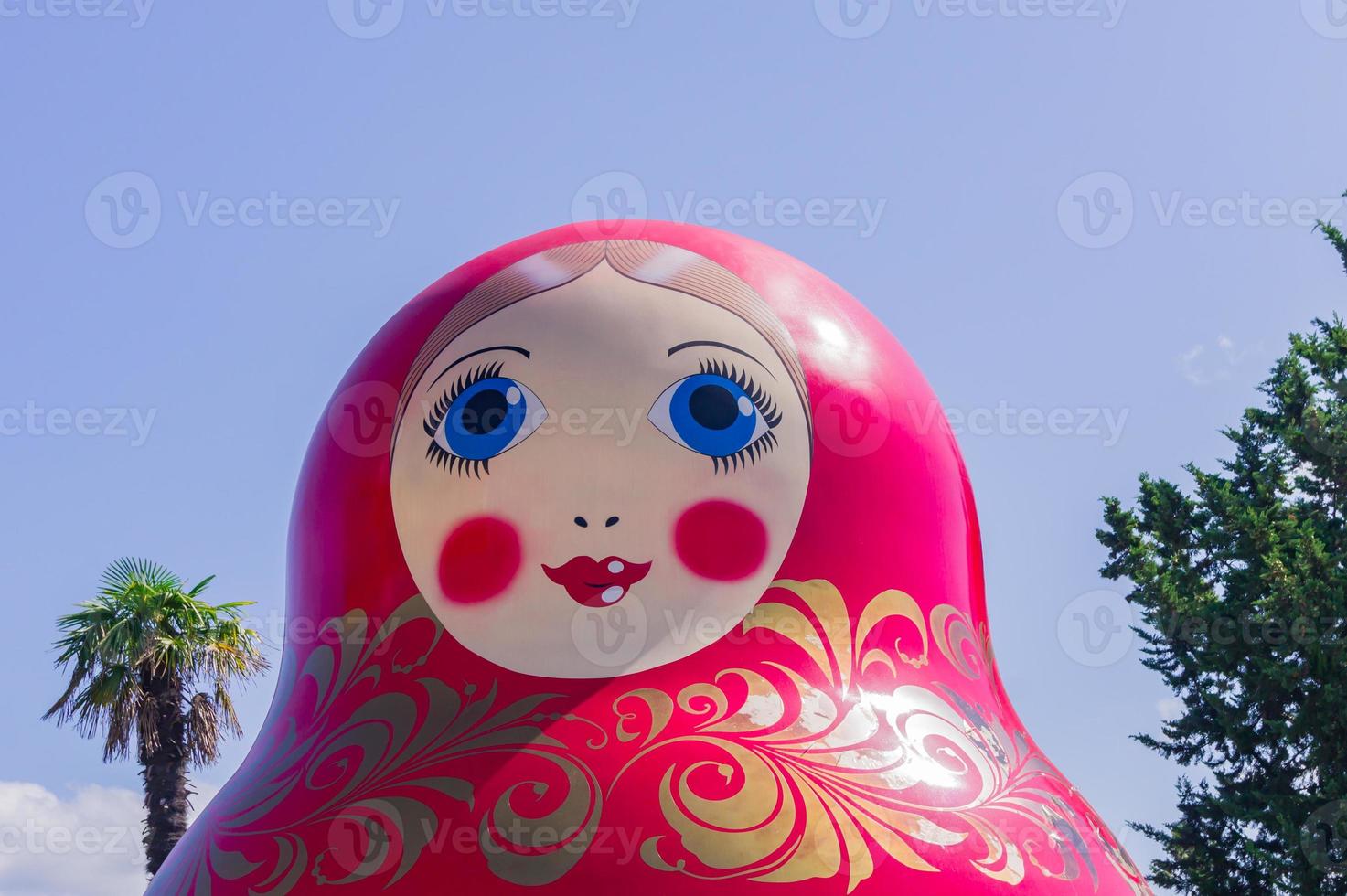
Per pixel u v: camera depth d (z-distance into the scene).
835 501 11.36
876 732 10.47
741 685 10.43
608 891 9.24
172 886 10.66
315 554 12.00
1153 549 40.44
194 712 31.06
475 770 10.06
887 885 9.50
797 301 12.28
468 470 11.25
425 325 12.23
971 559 12.73
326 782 10.47
